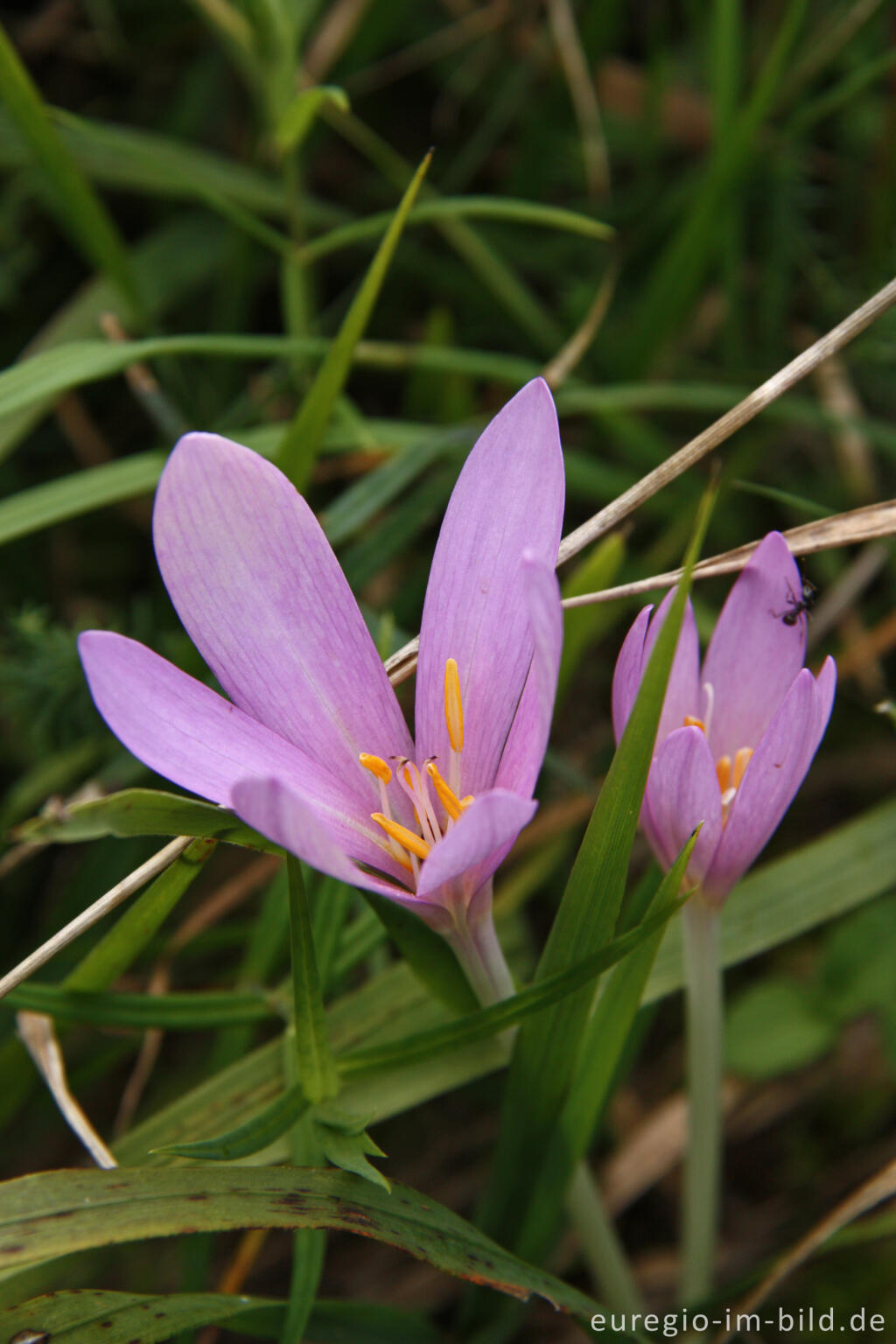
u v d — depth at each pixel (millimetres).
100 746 514
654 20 593
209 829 425
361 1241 514
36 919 529
